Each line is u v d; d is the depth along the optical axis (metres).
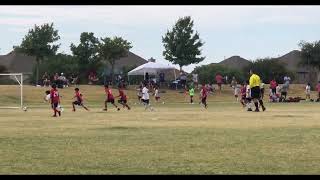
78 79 87.94
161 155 15.38
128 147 17.09
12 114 38.31
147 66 78.75
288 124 25.78
